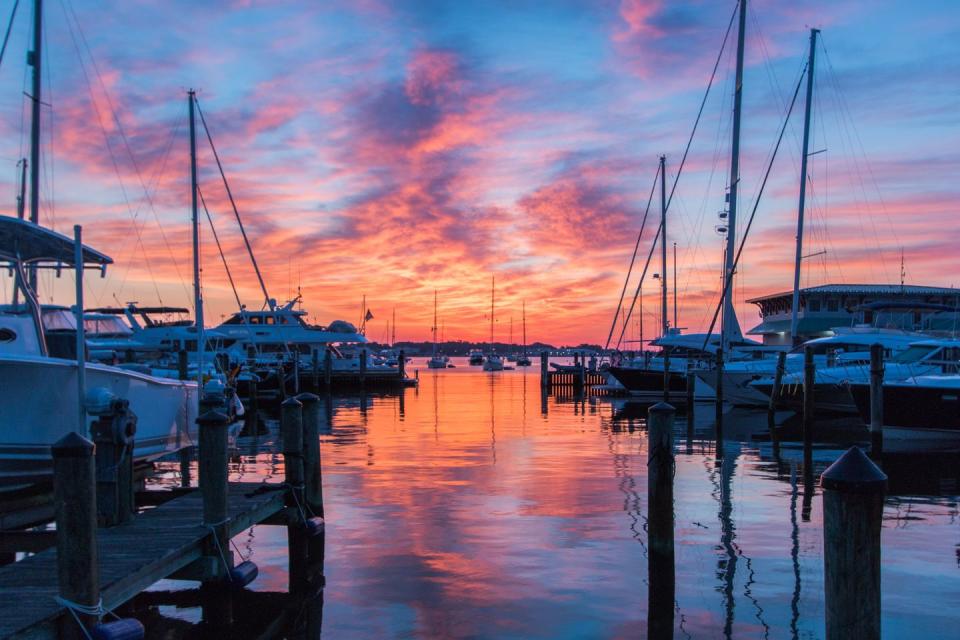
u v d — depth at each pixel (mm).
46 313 16719
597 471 16156
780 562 9367
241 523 8641
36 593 5930
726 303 36594
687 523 11359
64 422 10672
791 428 25719
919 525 11289
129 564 6734
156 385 12711
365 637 7207
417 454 18812
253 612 7949
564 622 7504
